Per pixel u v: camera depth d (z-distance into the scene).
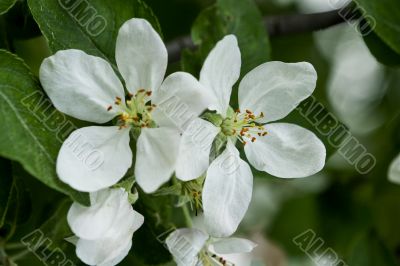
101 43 0.25
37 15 0.24
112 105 0.24
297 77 0.25
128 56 0.24
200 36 0.28
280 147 0.26
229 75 0.25
